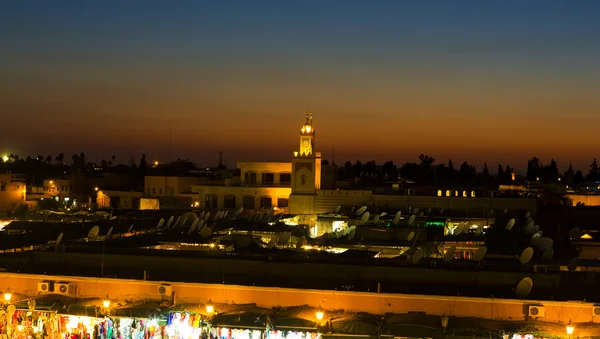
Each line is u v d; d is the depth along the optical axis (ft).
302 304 94.32
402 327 87.04
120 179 438.81
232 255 111.04
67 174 474.08
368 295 92.43
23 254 116.78
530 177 603.67
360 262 105.91
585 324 85.66
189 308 95.61
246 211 284.61
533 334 83.76
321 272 103.40
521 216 249.96
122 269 109.09
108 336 98.07
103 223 187.01
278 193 307.58
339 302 93.25
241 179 322.96
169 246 133.39
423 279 99.86
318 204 277.44
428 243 150.71
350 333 87.04
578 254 156.56
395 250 141.69
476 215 251.60
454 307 90.02
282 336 91.40
